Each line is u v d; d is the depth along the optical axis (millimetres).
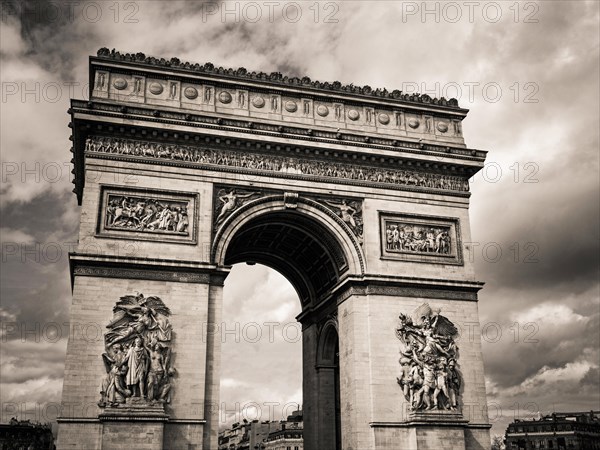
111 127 77562
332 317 89062
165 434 69562
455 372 80688
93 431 67688
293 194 82125
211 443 71438
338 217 83438
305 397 96125
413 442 75750
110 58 81188
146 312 72750
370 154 85500
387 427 76688
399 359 79625
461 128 92938
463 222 87938
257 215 80938
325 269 90812
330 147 84062
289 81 87625
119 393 68938
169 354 72250
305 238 89000
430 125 91688
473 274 85812
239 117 83875
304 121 86500
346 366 81250
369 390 77875
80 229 74000
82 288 72062
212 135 80188
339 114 88188
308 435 93438
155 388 70250
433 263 84938
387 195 86062
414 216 86312
